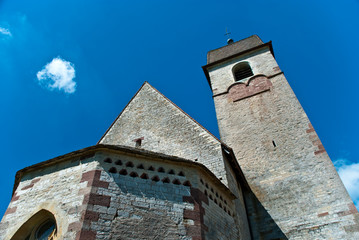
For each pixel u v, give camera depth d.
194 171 11.00
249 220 15.27
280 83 22.45
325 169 15.66
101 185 9.12
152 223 8.79
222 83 25.53
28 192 10.12
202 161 14.25
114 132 18.48
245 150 18.80
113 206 8.70
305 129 18.20
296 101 20.36
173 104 18.39
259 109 21.19
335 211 13.84
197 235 9.02
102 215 8.37
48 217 9.30
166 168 10.63
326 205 14.23
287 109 20.11
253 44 30.00
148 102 19.59
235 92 23.81
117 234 8.14
